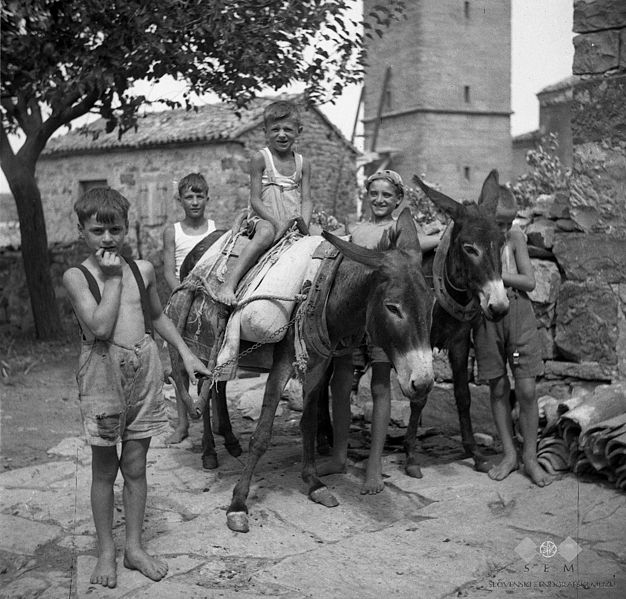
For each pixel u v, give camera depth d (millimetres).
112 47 6977
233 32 6797
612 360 4500
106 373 2928
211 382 3855
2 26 6941
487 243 3646
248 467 3633
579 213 4629
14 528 3629
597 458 3814
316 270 3594
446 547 3342
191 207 4973
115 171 14891
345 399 4176
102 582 3008
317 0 6660
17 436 5289
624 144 4402
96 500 3035
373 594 2936
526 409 4059
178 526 3602
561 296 4727
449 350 4242
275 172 4113
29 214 9164
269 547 3381
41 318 9336
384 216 4297
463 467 4340
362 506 3832
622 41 4379
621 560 3182
